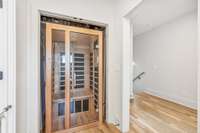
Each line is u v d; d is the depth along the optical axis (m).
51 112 1.90
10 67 1.08
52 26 1.88
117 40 2.23
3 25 1.03
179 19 3.42
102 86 2.32
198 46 0.95
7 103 1.06
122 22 2.06
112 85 2.29
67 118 2.02
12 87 1.09
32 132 1.67
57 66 2.00
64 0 1.87
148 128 2.08
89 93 2.32
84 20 2.08
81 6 2.00
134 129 2.05
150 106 3.20
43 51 1.89
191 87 3.13
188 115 2.62
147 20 3.55
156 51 4.34
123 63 2.05
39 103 1.77
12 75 1.09
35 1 1.69
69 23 2.11
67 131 1.98
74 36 2.12
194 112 2.79
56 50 1.98
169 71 3.80
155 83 4.37
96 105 2.34
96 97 2.34
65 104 2.02
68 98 2.04
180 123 2.25
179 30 3.44
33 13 1.68
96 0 2.13
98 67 2.30
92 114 2.31
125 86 2.06
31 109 1.67
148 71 4.74
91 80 2.32
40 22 1.83
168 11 2.94
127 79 2.08
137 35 5.34
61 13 1.85
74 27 2.05
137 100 3.74
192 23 3.08
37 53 1.71
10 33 1.07
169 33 3.78
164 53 3.99
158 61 4.24
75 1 1.96
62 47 2.01
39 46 1.76
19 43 1.44
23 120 1.54
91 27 2.32
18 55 1.42
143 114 2.67
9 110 1.07
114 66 2.30
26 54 1.60
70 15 1.92
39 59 1.76
